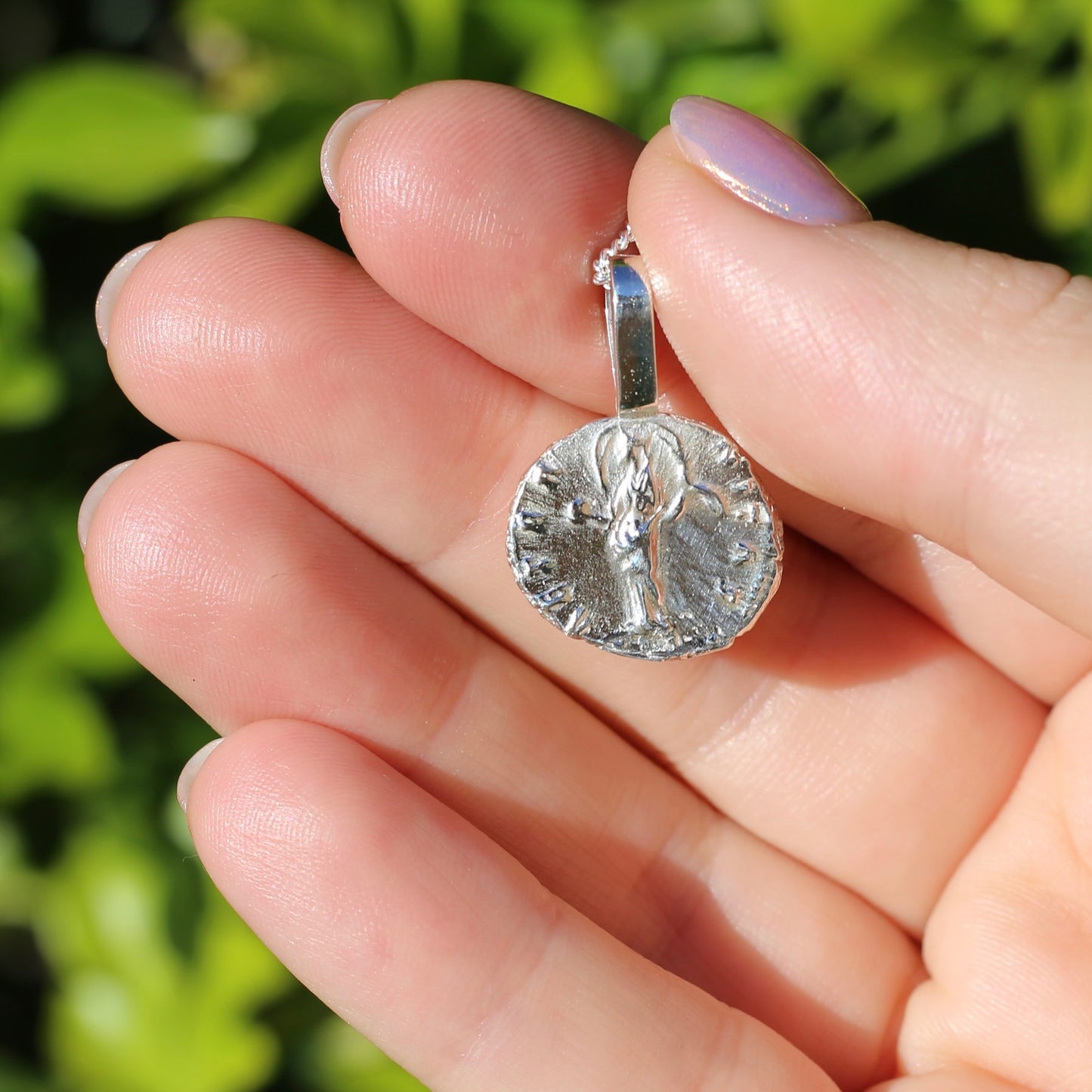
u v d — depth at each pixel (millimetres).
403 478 140
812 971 143
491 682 142
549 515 139
